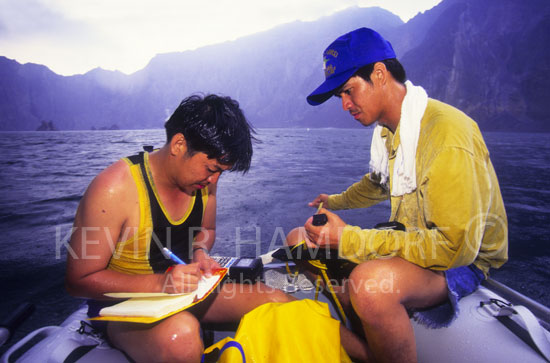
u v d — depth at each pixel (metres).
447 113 1.23
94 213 1.08
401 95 1.36
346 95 1.40
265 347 1.14
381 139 1.66
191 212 1.35
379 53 1.30
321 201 2.14
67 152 30.78
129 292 1.13
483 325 1.33
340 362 1.12
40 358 1.18
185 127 1.05
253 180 12.85
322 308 1.33
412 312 1.38
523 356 1.15
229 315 1.52
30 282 4.04
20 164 20.45
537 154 28.05
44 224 7.07
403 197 1.42
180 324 1.10
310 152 27.62
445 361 1.22
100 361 1.24
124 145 41.72
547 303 3.71
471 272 1.43
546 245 5.79
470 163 1.13
